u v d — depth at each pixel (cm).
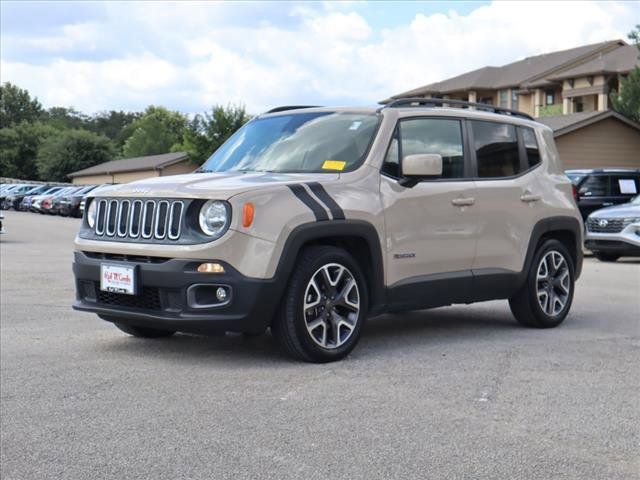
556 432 421
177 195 559
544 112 5028
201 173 647
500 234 704
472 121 707
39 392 499
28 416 449
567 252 770
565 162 2866
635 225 1499
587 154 2898
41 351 624
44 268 1330
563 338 691
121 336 688
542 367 571
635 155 2988
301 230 560
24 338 679
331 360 584
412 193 634
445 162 672
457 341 674
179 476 359
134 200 580
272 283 548
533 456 384
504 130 737
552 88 5162
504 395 493
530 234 730
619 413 456
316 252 573
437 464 372
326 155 630
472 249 681
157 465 372
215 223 545
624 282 1158
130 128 12506
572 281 779
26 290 1019
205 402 475
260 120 725
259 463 373
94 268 593
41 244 1984
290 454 385
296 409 460
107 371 555
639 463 377
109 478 357
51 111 15638
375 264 608
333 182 593
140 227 572
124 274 570
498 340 680
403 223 626
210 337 682
